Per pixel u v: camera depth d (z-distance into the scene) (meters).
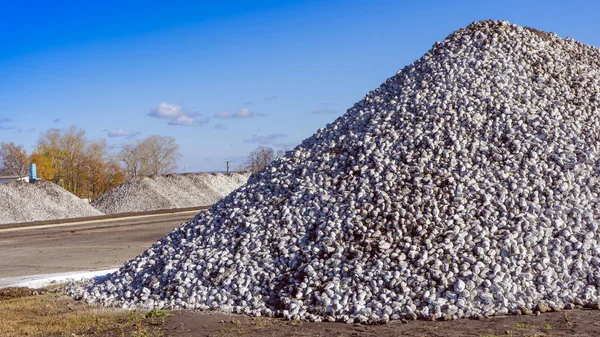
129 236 25.75
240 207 13.09
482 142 12.25
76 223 33.12
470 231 10.37
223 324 9.30
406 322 8.84
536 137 12.33
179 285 11.12
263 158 73.88
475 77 13.94
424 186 11.40
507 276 9.52
